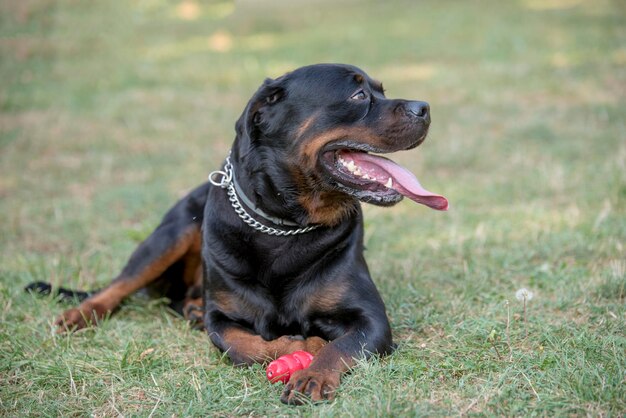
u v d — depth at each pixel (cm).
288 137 445
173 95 1293
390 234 682
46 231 723
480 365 414
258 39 1833
